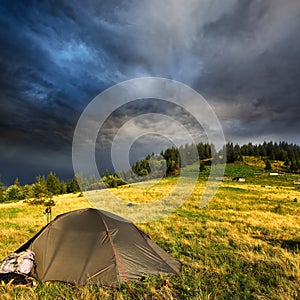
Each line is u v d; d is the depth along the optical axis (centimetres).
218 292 484
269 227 1155
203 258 694
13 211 1997
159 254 602
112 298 457
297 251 768
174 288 500
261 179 6875
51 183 5622
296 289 493
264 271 592
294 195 3334
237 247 805
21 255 534
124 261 532
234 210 1822
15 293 469
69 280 504
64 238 558
